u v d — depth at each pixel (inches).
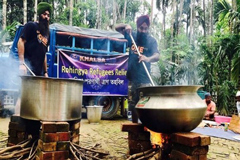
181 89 69.2
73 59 207.9
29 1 509.7
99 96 223.5
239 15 275.0
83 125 181.2
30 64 102.0
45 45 107.1
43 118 71.7
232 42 267.7
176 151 71.7
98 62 219.0
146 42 115.3
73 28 213.6
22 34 99.3
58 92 72.5
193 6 631.2
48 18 105.7
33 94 72.6
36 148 76.4
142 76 113.1
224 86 281.1
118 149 107.0
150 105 71.9
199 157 67.9
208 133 157.8
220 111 280.5
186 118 68.4
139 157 83.7
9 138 87.4
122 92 229.3
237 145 126.8
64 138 71.4
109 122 205.3
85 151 87.3
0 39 301.3
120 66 228.5
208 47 328.8
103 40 232.7
